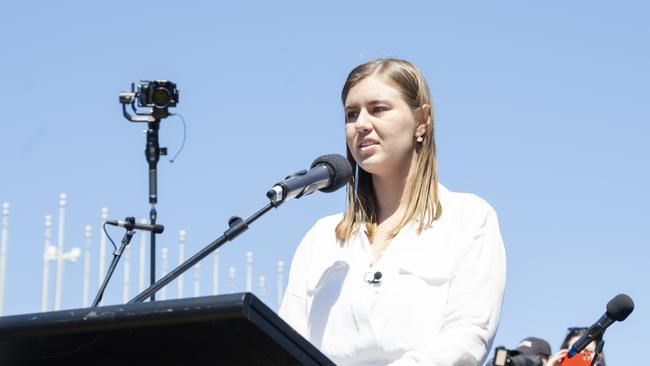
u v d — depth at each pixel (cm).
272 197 688
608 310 912
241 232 680
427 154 743
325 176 712
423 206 727
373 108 736
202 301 461
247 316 455
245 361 512
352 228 746
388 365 656
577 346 925
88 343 510
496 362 1084
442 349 662
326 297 724
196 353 515
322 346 714
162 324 470
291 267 771
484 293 699
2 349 516
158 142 1283
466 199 735
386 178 745
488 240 718
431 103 749
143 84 1286
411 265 705
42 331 489
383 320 693
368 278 709
